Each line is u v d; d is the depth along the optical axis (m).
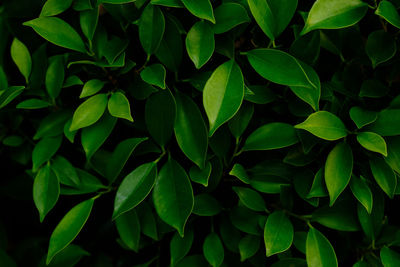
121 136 0.78
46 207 0.71
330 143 0.73
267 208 0.76
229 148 0.75
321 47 0.74
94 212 0.84
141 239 0.79
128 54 0.75
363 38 0.75
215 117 0.65
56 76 0.73
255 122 0.75
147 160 0.77
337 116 0.72
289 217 0.74
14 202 0.89
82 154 0.78
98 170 0.75
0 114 0.79
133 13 0.73
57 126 0.74
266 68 0.67
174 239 0.74
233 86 0.66
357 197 0.69
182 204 0.69
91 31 0.71
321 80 0.75
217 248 0.73
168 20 0.70
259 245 0.74
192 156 0.69
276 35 0.69
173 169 0.70
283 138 0.71
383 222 0.73
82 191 0.74
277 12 0.69
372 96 0.72
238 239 0.75
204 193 0.74
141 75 0.69
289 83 0.66
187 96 0.71
